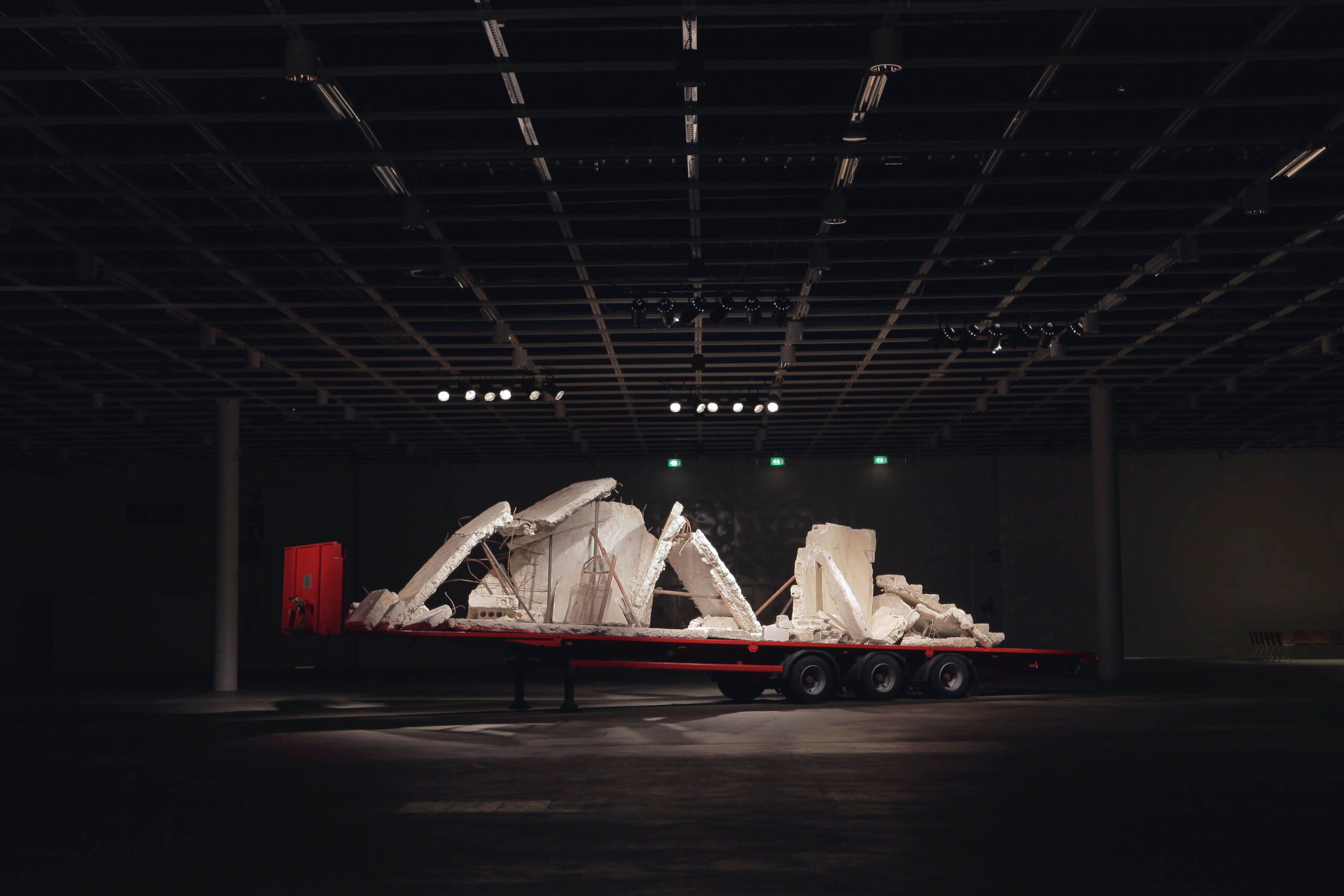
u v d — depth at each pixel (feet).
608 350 70.85
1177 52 33.55
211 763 41.63
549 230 50.16
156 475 116.26
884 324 65.92
